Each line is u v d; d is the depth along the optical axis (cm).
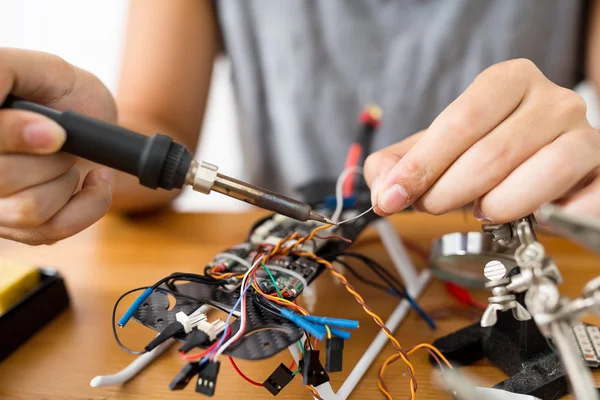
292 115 94
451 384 36
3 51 35
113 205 73
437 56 88
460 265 45
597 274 55
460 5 85
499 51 87
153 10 91
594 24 84
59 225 39
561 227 25
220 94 137
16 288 48
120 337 47
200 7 94
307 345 34
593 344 40
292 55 92
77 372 43
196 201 143
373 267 51
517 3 84
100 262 62
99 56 137
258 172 102
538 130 36
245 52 95
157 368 43
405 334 47
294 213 36
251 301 37
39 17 134
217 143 145
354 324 33
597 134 37
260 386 40
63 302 51
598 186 33
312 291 54
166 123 86
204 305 37
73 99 44
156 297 38
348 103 93
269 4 92
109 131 32
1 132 31
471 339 43
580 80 95
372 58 91
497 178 35
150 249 65
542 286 27
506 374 41
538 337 39
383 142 93
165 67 87
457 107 38
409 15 89
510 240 36
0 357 44
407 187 37
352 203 58
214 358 30
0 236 41
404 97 91
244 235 68
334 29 90
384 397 39
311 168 95
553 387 37
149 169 32
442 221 71
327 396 37
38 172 34
